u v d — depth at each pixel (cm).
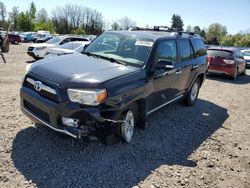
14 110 604
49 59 506
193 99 799
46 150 443
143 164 438
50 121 417
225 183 422
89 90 404
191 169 445
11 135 480
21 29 7575
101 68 465
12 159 410
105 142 446
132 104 478
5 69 1190
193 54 736
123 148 476
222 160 490
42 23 7969
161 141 528
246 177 446
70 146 461
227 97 981
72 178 381
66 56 530
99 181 382
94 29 7506
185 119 673
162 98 589
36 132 498
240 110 827
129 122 484
